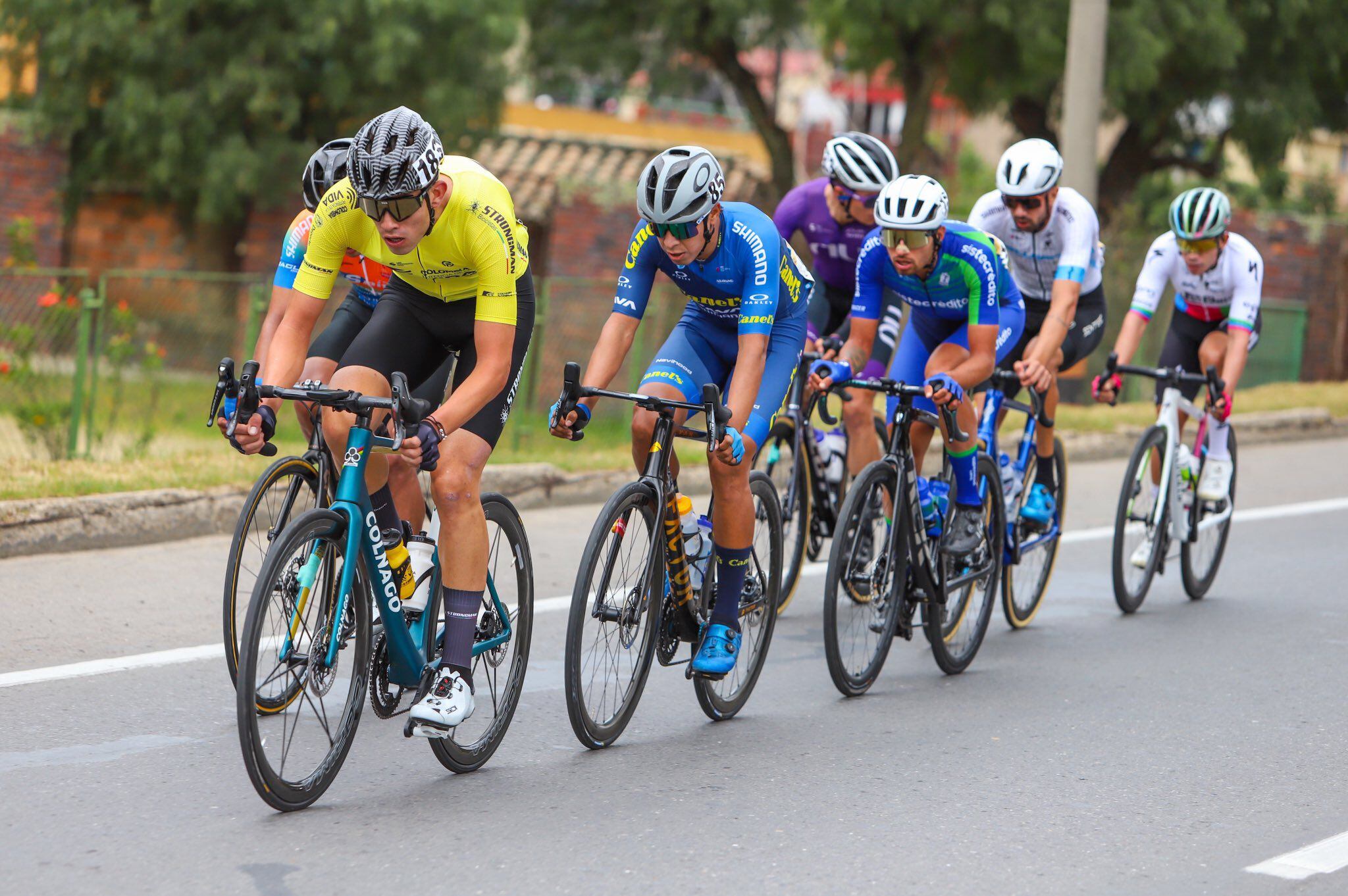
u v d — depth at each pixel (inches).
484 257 409.4
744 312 471.2
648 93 2031.3
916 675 575.5
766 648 521.3
